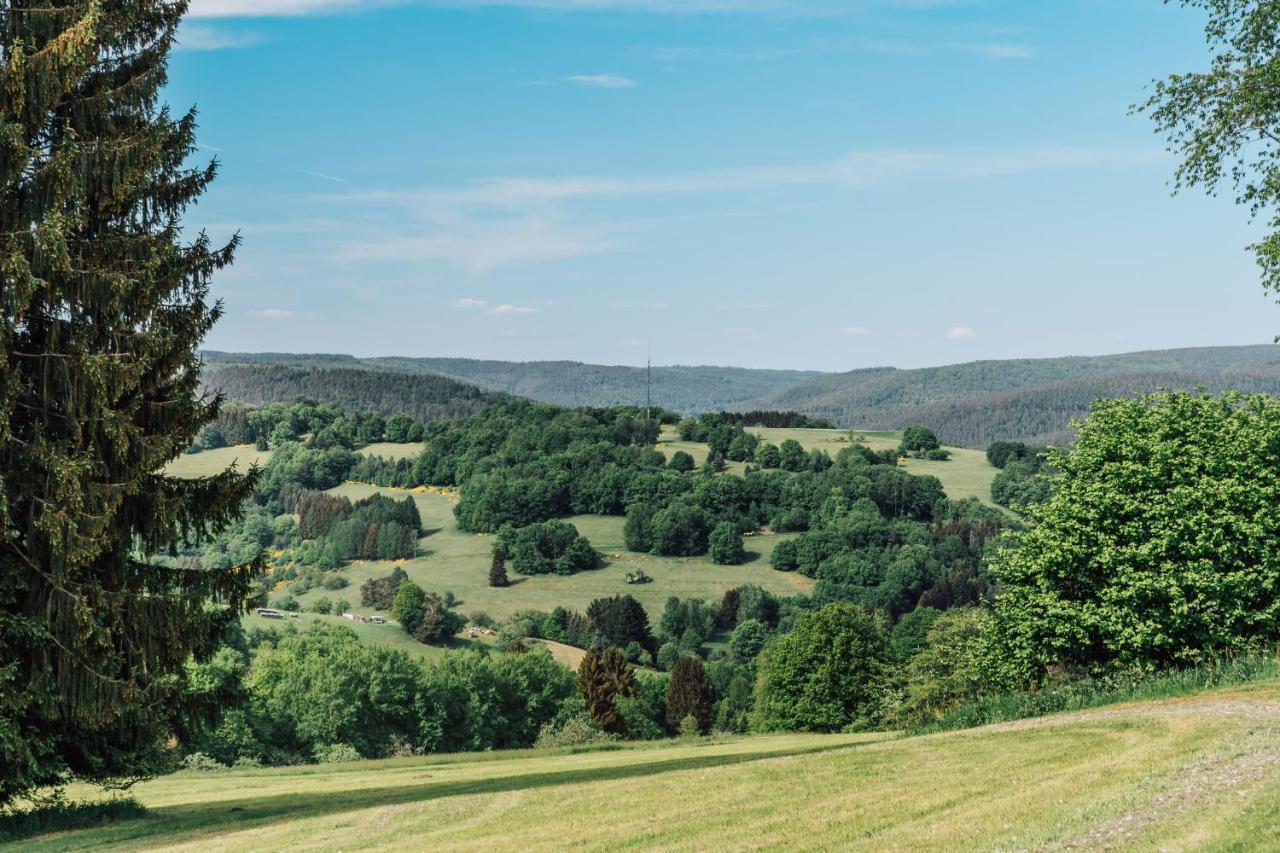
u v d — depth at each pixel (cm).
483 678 9300
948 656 6212
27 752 1933
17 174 1847
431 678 8794
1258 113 2803
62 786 2316
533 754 4622
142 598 2086
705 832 1512
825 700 8406
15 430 1981
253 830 1984
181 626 2114
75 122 2066
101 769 2192
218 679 6775
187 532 2223
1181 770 1513
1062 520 3234
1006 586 3569
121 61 2214
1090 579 3200
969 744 2059
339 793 2794
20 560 1927
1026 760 1798
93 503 1928
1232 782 1383
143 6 2230
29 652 1922
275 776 3903
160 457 2092
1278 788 1305
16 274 1811
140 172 2041
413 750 8469
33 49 1927
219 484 2227
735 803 1702
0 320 1828
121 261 2075
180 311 2222
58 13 1958
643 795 1866
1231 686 2477
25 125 1931
